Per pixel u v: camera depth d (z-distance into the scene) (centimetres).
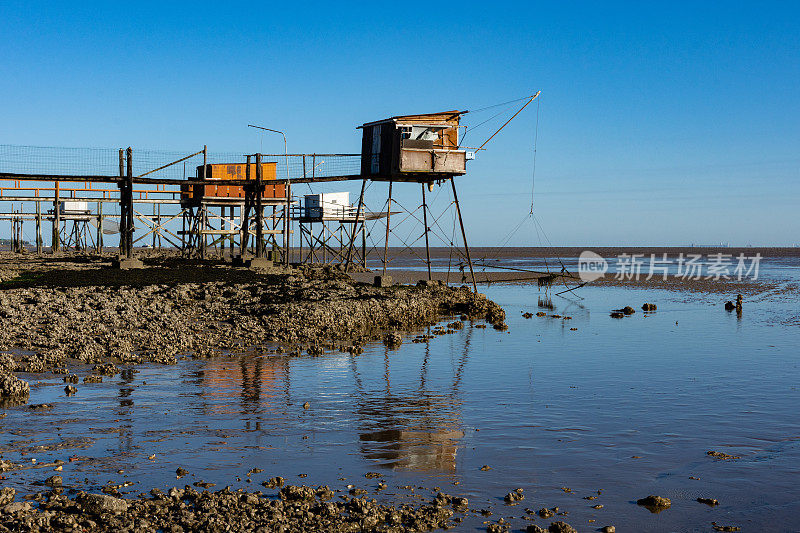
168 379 1902
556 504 1061
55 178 4878
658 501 1066
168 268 5062
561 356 2500
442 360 2370
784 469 1238
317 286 3997
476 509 1035
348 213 7481
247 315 3173
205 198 6172
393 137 4059
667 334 3183
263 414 1562
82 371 1959
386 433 1434
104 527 928
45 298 3312
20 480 1100
